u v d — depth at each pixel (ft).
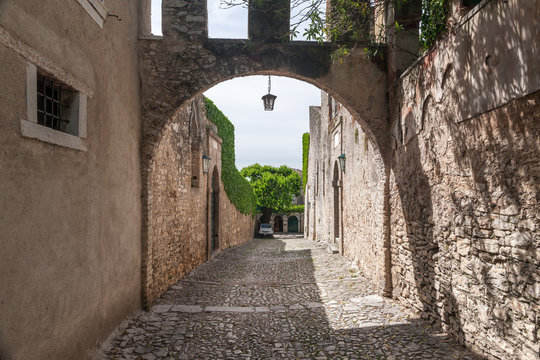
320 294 23.47
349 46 21.44
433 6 16.11
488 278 12.17
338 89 21.39
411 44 20.42
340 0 19.10
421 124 16.98
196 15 20.94
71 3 11.70
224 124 50.06
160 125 20.26
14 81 8.75
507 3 10.67
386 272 21.52
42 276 9.82
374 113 21.52
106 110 14.69
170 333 16.42
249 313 19.77
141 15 20.56
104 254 14.25
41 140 9.82
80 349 12.01
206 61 20.88
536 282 10.02
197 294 23.53
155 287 21.52
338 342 15.38
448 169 14.65
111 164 15.15
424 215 16.92
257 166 143.54
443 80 14.76
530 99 10.01
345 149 37.52
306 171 94.22
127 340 15.10
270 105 27.09
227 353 14.49
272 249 56.80
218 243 45.06
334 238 45.62
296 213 139.54
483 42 11.94
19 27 8.96
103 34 14.42
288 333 16.71
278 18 21.25
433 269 16.10
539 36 9.41
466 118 13.12
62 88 11.91
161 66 20.62
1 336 8.16
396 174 20.40
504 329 11.40
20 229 8.91
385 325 16.89
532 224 10.12
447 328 14.96
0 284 8.16
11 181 8.59
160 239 22.63
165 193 23.81
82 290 12.23
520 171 10.55
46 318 9.98
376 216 23.54
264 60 21.15
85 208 12.51
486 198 12.20
